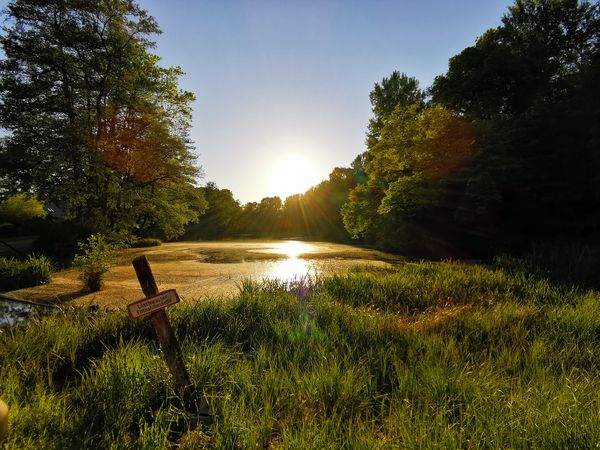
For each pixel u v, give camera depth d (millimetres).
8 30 24266
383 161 25078
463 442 2711
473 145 20359
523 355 4680
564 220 19125
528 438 2693
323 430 2807
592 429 2750
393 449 2678
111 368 3703
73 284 11367
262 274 13531
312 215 73500
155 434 2840
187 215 32906
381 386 3938
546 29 31891
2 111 23703
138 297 9422
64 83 25641
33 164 23000
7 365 4020
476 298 7781
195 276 13000
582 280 10141
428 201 20625
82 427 2893
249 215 88688
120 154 25547
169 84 29312
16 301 8320
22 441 2623
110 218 25891
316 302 7027
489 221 19922
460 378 3658
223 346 4988
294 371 3857
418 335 5160
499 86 26812
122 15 26953
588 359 4590
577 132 19172
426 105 31344
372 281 9016
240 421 3000
